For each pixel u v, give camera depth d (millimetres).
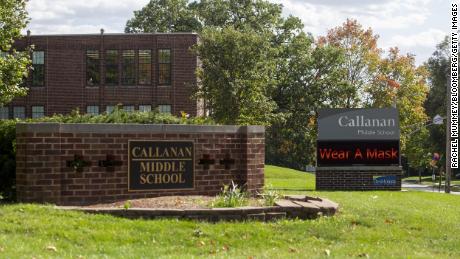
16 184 12789
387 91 71812
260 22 62156
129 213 11789
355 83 70625
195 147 14328
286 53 61781
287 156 80938
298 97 59969
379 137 32000
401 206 16016
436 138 83375
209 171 14523
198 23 66562
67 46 46250
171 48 45625
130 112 14867
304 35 63156
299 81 60969
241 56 41562
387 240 11820
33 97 46625
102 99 46156
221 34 42250
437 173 95562
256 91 42938
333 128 31969
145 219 11742
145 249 10000
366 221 12969
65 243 10016
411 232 12602
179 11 68500
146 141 13766
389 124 32188
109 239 10453
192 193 14281
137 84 45969
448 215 15180
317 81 60031
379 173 31766
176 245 10516
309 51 62656
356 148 31875
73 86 46406
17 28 30672
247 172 14875
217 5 62375
